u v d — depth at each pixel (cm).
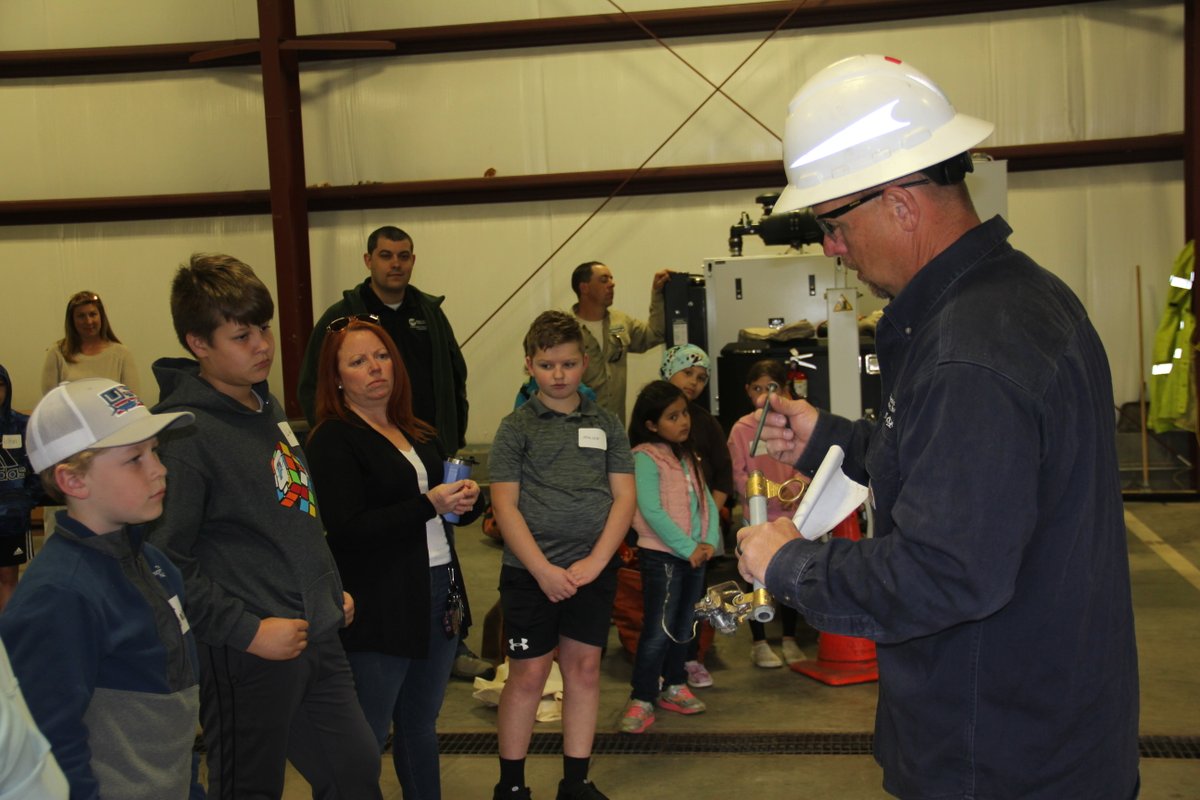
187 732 167
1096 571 132
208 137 711
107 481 155
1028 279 135
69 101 714
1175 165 652
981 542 120
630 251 702
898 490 142
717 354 489
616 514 273
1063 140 658
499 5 685
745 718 352
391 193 698
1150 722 328
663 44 677
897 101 139
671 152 691
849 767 311
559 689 361
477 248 711
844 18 661
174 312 194
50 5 702
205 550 192
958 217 139
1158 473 660
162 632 165
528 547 262
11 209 717
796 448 179
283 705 194
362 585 227
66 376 600
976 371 124
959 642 134
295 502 202
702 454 389
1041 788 133
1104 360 140
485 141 701
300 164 686
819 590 132
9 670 110
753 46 676
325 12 695
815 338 461
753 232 505
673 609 342
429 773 250
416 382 433
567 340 273
